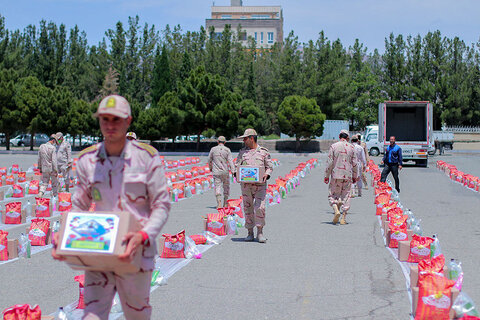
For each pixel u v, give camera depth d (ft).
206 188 64.95
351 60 243.19
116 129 11.80
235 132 161.99
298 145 165.17
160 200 12.08
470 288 21.52
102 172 12.01
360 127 231.71
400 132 110.93
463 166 113.60
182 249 27.20
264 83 218.59
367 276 23.68
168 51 240.32
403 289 21.57
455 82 215.51
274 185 54.75
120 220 11.26
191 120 158.10
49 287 21.97
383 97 229.25
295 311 18.78
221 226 33.94
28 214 42.22
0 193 55.47
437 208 47.47
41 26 233.14
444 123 216.74
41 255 28.50
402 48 223.92
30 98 165.07
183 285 22.18
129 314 12.11
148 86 245.65
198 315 18.30
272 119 219.20
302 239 32.81
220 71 212.64
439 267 19.93
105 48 256.93
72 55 263.29
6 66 210.79
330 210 46.47
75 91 241.14
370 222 39.73
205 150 167.73
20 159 129.70
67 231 11.32
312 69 190.80
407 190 63.87
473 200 53.78
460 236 33.58
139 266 11.48
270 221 40.24
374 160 130.52
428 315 17.11
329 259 27.12
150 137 165.17
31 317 15.48
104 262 11.12
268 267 25.40
